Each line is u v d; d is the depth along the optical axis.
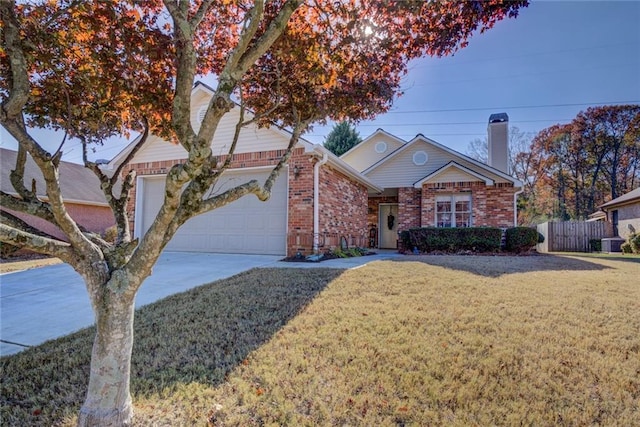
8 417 2.40
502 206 13.29
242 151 9.84
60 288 6.22
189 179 1.86
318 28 2.85
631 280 6.16
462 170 13.29
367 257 10.11
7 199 2.00
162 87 2.90
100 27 2.50
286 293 5.19
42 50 2.43
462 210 13.46
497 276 6.46
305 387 2.69
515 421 2.25
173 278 6.60
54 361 3.28
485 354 3.15
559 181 29.55
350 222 12.39
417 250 12.18
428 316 4.10
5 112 1.82
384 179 15.77
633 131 26.53
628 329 3.70
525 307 4.43
